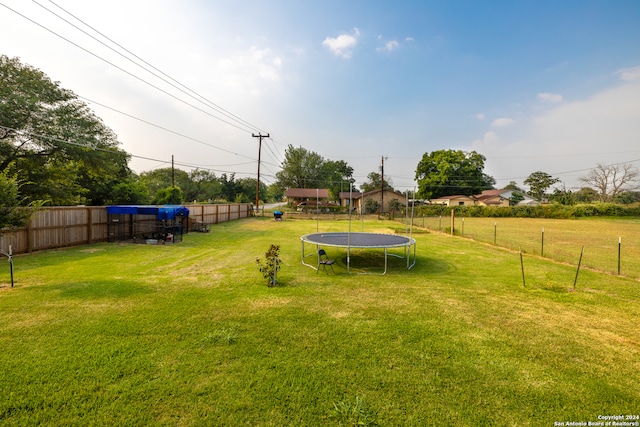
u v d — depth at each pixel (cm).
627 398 293
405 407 271
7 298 551
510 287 693
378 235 1188
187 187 5988
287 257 1067
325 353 367
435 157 5100
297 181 5666
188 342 388
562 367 347
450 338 416
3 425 241
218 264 920
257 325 448
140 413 257
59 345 374
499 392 297
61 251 1098
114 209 1355
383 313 510
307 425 246
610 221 3228
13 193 648
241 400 276
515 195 5622
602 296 625
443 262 1011
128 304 530
